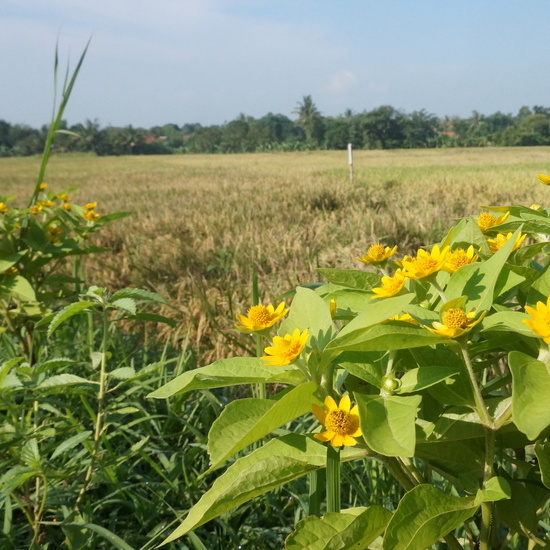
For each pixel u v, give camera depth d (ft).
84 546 7.31
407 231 26.91
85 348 12.98
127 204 54.95
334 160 192.65
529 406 3.61
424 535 3.84
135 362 14.26
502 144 425.69
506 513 4.82
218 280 20.12
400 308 3.76
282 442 4.71
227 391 12.69
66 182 111.04
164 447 9.99
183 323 17.06
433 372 4.30
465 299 4.31
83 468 8.58
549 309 3.99
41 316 12.25
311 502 5.55
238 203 44.01
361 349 4.08
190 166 168.86
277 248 23.90
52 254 12.38
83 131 469.57
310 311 4.95
